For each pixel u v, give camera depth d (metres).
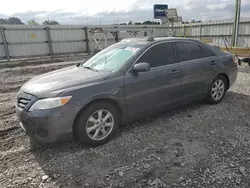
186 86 4.11
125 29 15.92
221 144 3.12
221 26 16.16
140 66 3.32
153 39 3.96
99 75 3.28
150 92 3.60
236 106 4.63
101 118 3.19
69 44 17.00
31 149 3.17
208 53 4.54
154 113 3.84
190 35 19.17
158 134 3.49
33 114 2.83
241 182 2.35
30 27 15.01
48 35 15.88
